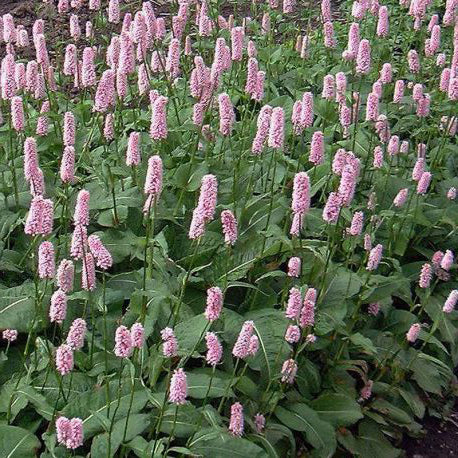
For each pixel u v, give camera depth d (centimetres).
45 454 107
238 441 110
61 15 260
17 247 144
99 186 152
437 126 189
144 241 133
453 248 168
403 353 143
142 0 274
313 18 267
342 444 128
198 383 118
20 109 141
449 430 142
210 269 139
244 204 152
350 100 178
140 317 124
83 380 118
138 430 109
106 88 147
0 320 122
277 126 133
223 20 223
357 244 154
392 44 236
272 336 127
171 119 179
